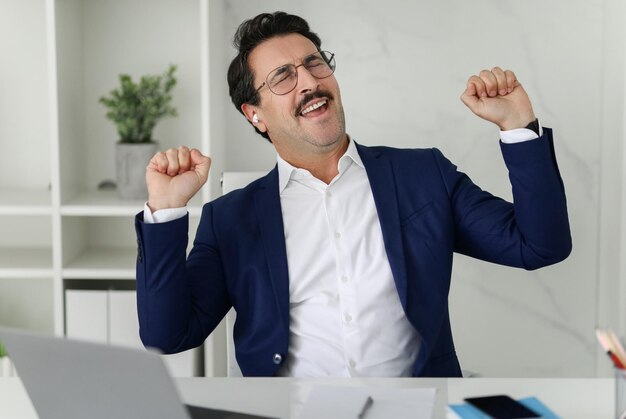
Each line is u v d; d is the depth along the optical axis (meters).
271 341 2.04
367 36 3.06
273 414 1.57
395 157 2.18
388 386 1.68
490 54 3.06
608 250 3.06
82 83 3.14
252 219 2.13
